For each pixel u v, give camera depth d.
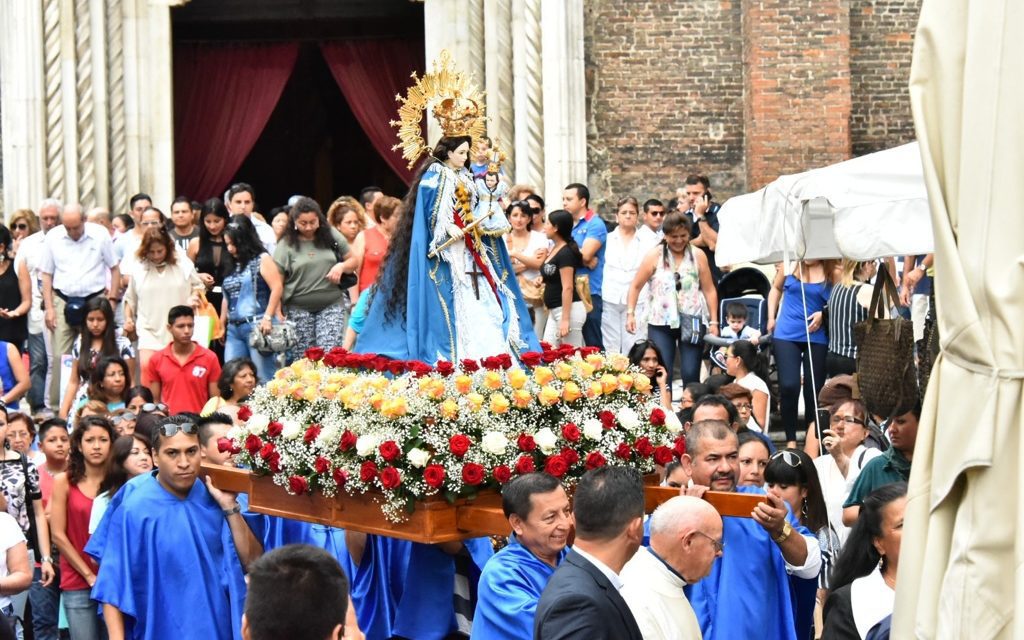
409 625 7.91
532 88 18.38
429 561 7.93
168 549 7.78
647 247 14.86
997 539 4.10
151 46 18.58
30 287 15.38
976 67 4.11
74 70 18.14
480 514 7.06
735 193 19.12
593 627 5.23
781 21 18.56
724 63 19.17
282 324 13.34
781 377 12.99
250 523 8.26
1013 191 4.07
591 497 5.43
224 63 21.41
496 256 8.44
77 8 18.17
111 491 9.21
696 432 7.41
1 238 15.28
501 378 7.38
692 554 5.74
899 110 19.33
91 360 13.30
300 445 7.48
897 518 6.00
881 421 9.49
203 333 13.91
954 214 4.22
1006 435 4.07
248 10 20.94
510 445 7.22
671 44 19.16
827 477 9.39
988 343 4.10
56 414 15.09
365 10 21.11
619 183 19.12
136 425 9.36
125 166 18.50
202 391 12.84
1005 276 4.08
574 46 18.45
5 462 9.60
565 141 18.36
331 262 13.69
